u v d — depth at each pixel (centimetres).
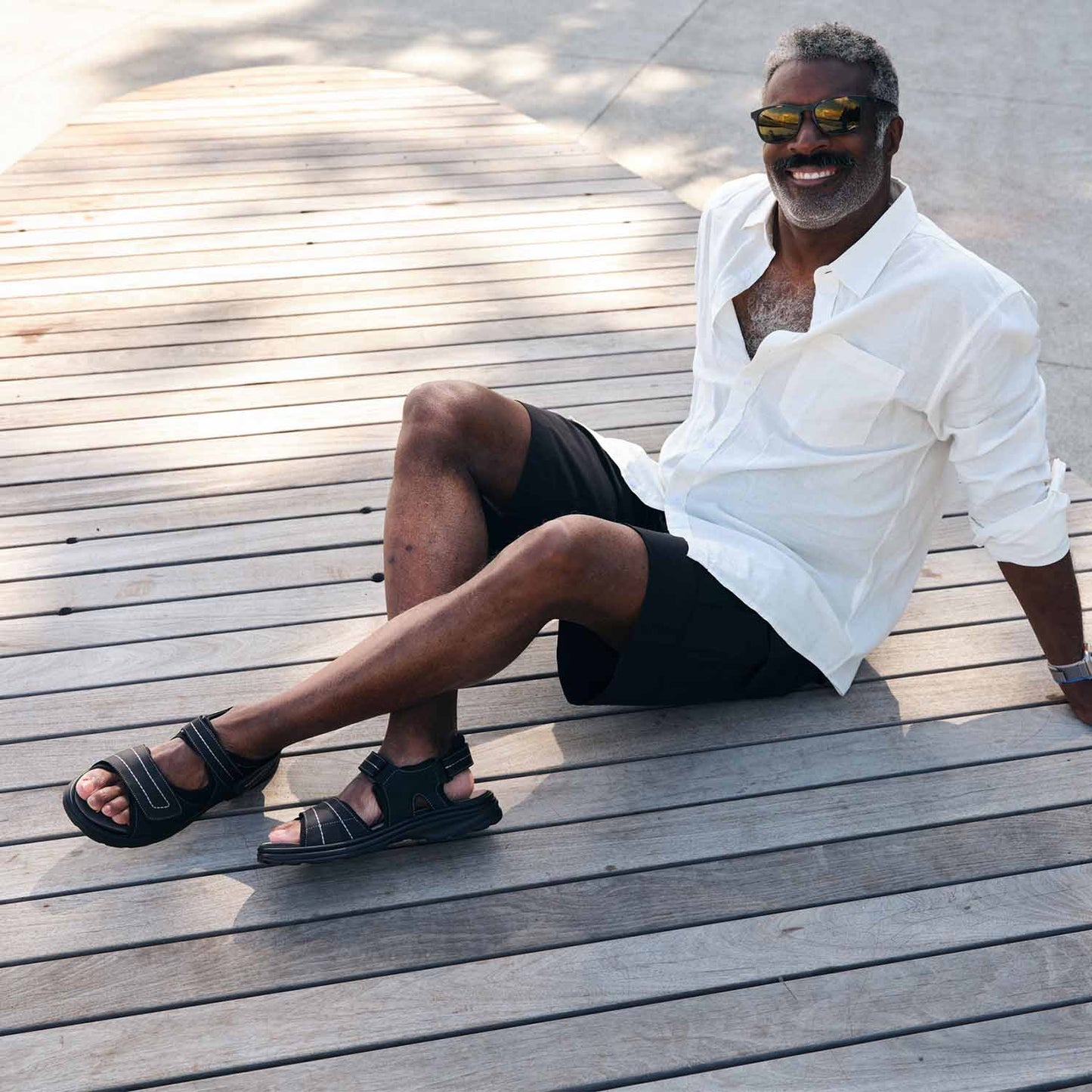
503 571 164
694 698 195
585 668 189
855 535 188
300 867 180
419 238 379
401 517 181
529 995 163
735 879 180
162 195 402
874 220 173
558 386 304
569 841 185
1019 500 178
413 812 174
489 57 595
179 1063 155
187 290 342
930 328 167
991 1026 160
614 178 429
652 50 611
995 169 484
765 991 165
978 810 191
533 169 435
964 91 567
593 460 199
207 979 165
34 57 566
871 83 164
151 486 262
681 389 304
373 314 334
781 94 166
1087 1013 162
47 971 165
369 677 167
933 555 247
